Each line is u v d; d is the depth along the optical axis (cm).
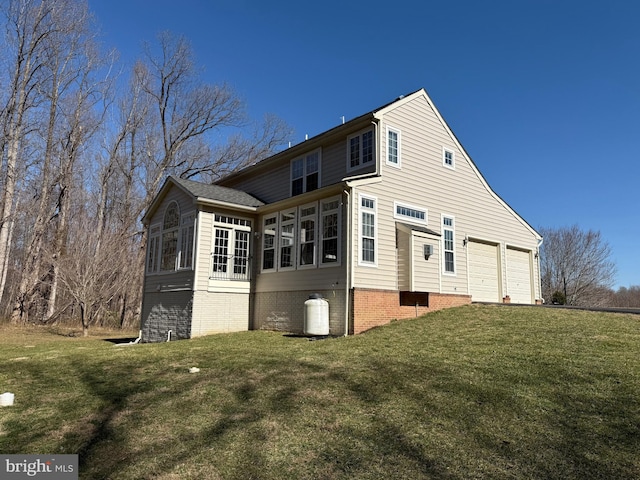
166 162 2909
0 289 2283
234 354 905
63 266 1916
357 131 1363
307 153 1542
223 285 1398
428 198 1423
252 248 1490
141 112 2909
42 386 708
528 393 551
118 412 557
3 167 2347
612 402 511
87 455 431
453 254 1479
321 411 525
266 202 1639
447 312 1270
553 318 1041
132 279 2467
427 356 766
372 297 1171
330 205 1241
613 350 731
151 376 744
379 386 609
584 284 3488
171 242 1524
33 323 2278
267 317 1398
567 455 396
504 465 382
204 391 627
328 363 756
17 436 486
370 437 449
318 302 1162
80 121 2581
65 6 2528
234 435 466
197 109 3022
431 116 1497
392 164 1318
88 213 2655
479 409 508
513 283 1742
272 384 645
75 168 2580
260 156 3212
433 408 518
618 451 399
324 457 410
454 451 411
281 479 372
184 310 1372
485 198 1669
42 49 2470
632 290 4556
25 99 2427
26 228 2605
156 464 406
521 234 1823
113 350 1082
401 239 1284
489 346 816
